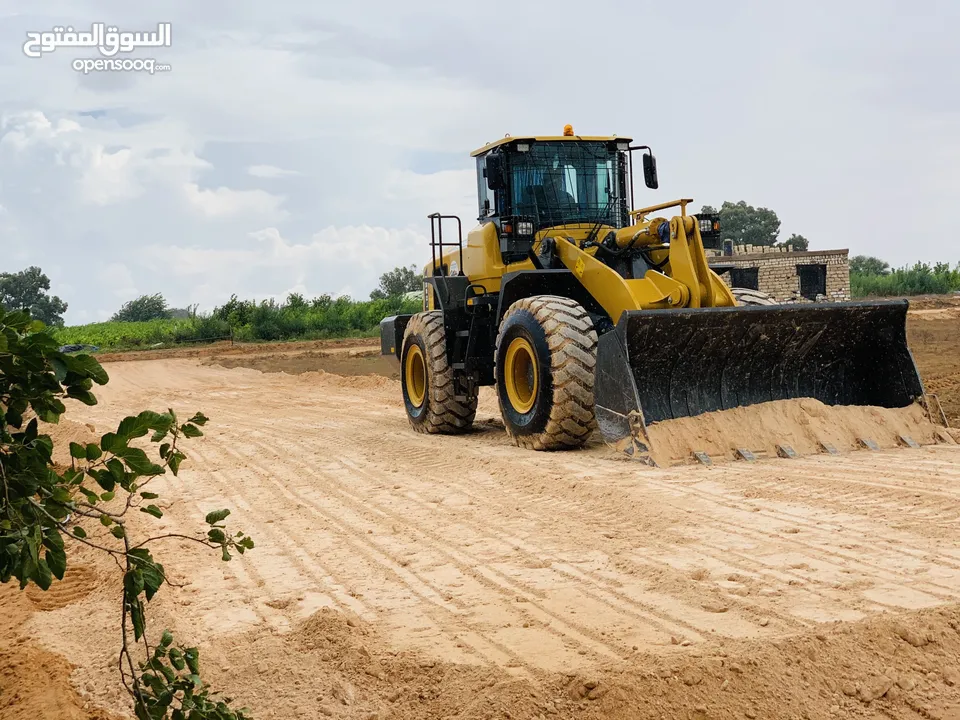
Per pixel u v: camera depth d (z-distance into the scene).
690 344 7.93
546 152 9.81
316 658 3.79
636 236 9.00
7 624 4.56
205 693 2.86
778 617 4.00
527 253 9.55
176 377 21.25
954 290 43.59
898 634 3.69
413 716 3.34
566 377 8.27
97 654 4.11
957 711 3.26
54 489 2.46
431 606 4.44
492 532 5.81
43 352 2.39
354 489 7.38
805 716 3.23
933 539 5.09
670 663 3.44
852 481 6.50
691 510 5.96
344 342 34.22
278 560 5.39
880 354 8.54
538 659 3.65
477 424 11.56
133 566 2.69
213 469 8.50
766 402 8.16
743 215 78.19
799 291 35.59
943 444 8.02
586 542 5.43
